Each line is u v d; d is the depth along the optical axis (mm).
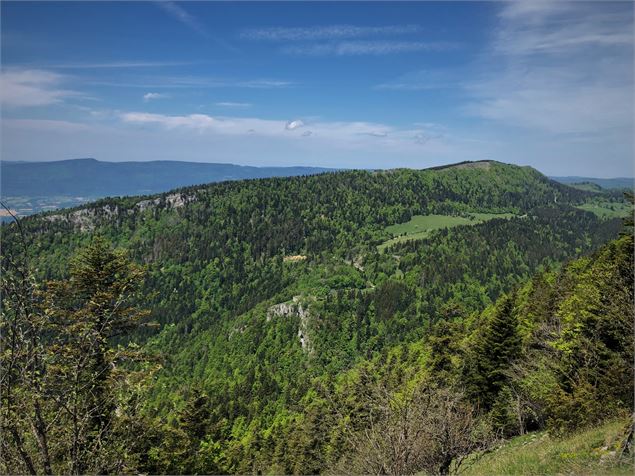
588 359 18594
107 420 8305
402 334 139750
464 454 12867
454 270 190875
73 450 7074
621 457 9406
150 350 15992
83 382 7344
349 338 138125
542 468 10977
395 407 11789
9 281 6172
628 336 18047
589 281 25703
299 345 135750
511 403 27281
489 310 69750
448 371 36312
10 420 6285
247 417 94500
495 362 31422
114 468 8133
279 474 45656
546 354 25766
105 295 13359
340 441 24438
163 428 14867
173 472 17438
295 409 83312
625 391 15844
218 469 21875
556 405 17781
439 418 12180
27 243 6477
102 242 18375
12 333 6203
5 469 6781
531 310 47156
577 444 11805
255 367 123938
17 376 6352
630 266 21172
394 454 10859
